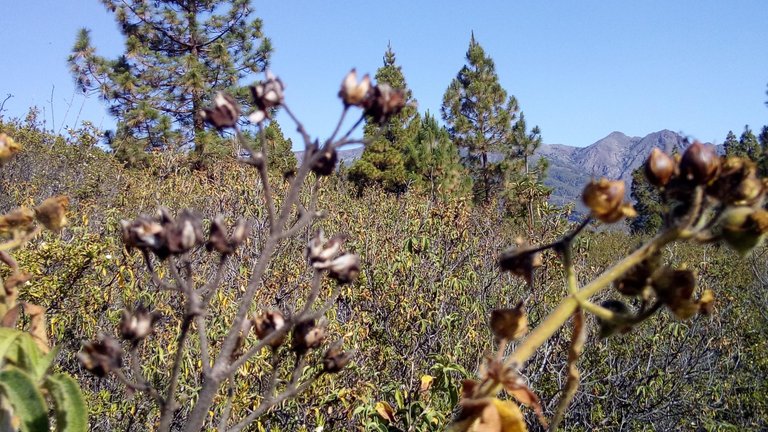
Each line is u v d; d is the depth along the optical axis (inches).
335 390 139.3
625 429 217.0
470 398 30.1
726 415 260.7
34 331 42.9
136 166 693.9
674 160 31.2
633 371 243.1
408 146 858.1
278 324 44.9
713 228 30.0
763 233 29.1
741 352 285.3
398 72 1043.9
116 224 215.0
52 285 154.5
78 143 440.5
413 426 106.0
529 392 29.6
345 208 367.6
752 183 29.7
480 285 235.6
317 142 38.5
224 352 35.9
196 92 725.3
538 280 224.8
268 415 134.6
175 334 149.4
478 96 1050.7
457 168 818.2
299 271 211.0
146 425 140.3
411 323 192.1
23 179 395.5
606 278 30.7
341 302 199.0
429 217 272.5
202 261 205.9
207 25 777.6
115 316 161.5
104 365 36.0
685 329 247.3
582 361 214.7
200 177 382.3
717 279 327.6
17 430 34.2
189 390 136.5
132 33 758.5
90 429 141.3
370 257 231.8
